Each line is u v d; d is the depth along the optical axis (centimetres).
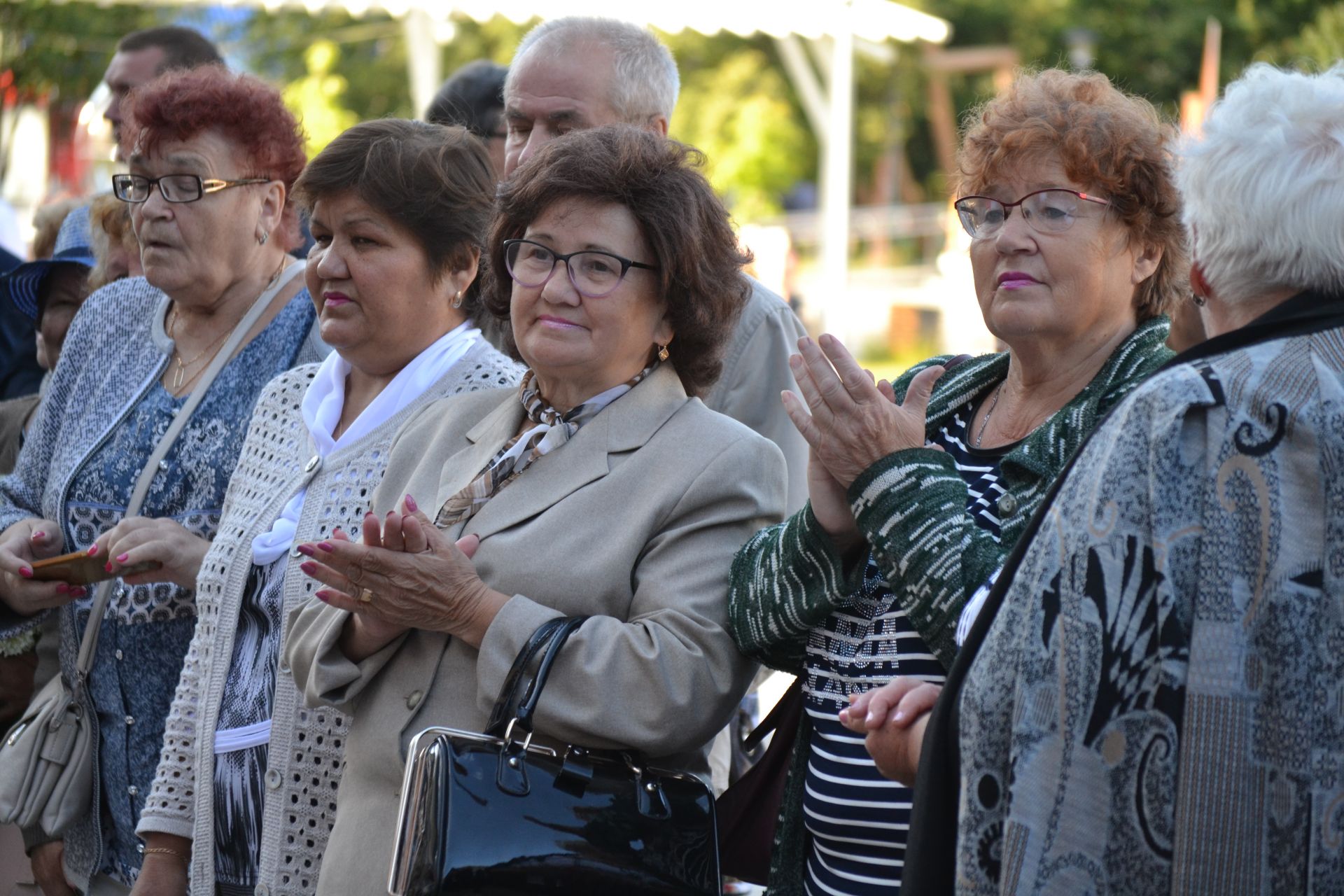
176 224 643
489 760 427
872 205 6275
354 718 490
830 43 3238
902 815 425
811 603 441
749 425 683
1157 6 5306
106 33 2520
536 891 415
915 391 435
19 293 850
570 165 476
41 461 710
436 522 490
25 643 700
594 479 479
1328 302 330
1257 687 307
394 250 560
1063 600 323
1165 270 449
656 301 486
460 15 2486
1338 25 3466
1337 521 308
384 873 461
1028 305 434
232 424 641
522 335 483
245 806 548
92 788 643
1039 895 313
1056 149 432
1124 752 313
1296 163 327
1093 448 336
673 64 774
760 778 486
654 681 444
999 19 5781
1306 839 303
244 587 561
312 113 4206
